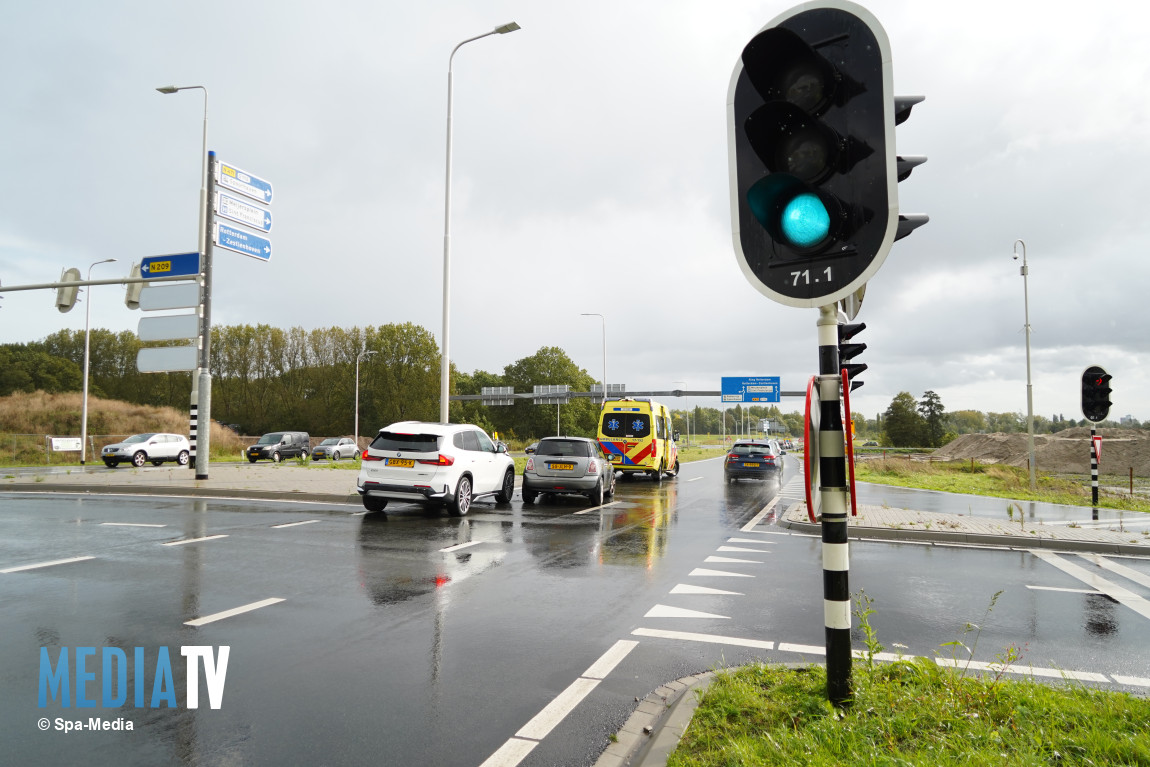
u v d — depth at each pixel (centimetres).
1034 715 346
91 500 1430
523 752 334
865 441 12875
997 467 3238
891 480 2711
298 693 406
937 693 373
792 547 988
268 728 357
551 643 512
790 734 320
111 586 662
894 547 1009
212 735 348
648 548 958
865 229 341
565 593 676
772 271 366
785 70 359
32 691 404
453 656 478
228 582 689
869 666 389
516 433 8562
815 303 353
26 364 6838
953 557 931
